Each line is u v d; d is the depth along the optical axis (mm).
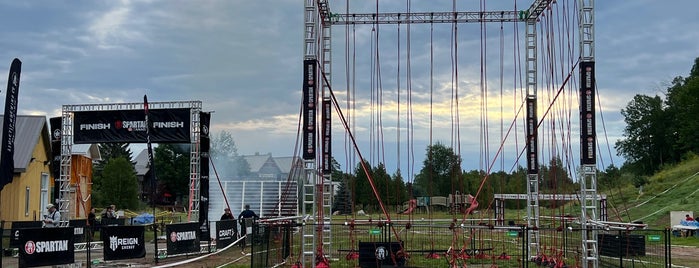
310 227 19172
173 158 87000
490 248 20734
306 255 17969
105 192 72625
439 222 30812
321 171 18266
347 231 25750
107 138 25328
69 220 26141
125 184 73438
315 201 15758
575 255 18312
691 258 21359
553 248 19703
